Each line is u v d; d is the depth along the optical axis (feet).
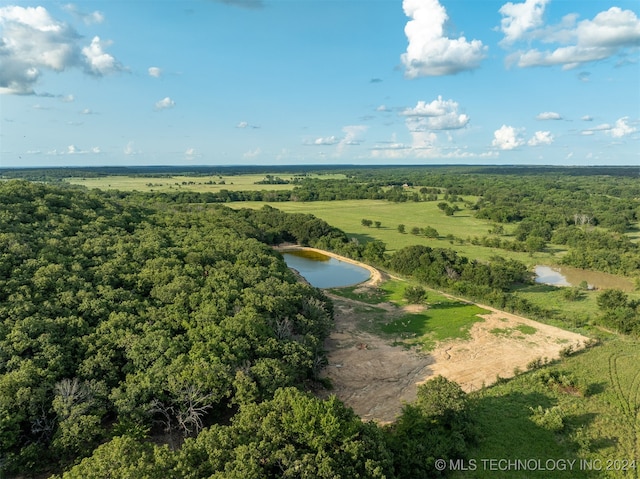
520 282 343.87
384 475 108.88
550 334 233.76
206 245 268.00
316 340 181.27
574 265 401.29
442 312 266.77
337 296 297.12
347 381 182.70
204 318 172.04
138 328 161.99
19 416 118.32
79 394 128.57
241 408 126.72
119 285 196.44
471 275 321.32
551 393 173.47
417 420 138.00
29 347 142.00
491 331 236.84
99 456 101.86
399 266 360.48
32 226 226.17
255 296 197.06
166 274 202.90
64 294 170.81
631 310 257.14
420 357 205.87
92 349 146.61
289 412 120.37
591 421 155.33
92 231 245.86
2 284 166.50
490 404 165.27
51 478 100.89
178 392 134.00
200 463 106.11
